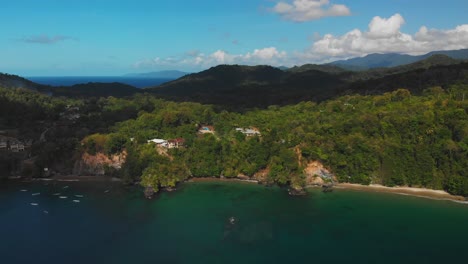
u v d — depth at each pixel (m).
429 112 168.38
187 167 174.88
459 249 103.94
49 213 131.25
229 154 177.50
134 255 101.00
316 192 154.38
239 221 124.19
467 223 121.25
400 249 104.00
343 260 98.12
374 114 184.50
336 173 164.38
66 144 181.75
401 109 183.50
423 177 153.62
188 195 151.88
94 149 180.25
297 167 161.88
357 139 165.25
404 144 160.88
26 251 103.44
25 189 158.38
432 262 97.12
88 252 102.81
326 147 167.38
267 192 155.50
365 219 125.25
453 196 146.12
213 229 117.75
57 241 109.44
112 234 114.19
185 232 115.56
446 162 151.75
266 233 114.62
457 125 155.75
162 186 158.88
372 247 105.25
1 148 182.25
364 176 160.00
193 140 186.12
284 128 189.88
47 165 176.62
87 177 174.88
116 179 172.38
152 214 130.75
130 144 181.38
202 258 99.31
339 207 136.75
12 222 123.12
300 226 119.75
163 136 195.00
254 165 170.00
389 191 153.50
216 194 153.00
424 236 112.00
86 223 122.56
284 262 97.12
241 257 99.75
